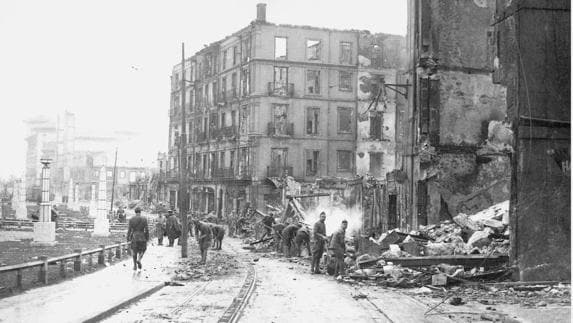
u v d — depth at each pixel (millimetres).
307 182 57125
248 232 41719
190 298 12805
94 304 11125
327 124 57719
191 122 73250
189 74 74500
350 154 58188
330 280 17031
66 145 121812
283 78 57531
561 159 15414
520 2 15547
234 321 10094
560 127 15430
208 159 67688
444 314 11094
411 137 26828
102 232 34500
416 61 26625
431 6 26438
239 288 14625
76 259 17109
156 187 87250
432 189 25922
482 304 12422
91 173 118125
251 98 57375
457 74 26469
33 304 11109
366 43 58344
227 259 24109
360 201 37031
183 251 24453
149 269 18719
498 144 26484
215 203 64375
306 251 26547
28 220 41406
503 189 26422
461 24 26672
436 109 26109
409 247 18859
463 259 16359
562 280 15172
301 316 10859
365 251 19375
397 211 27922
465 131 26375
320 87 57719
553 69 15555
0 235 33125
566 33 15664
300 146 57219
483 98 26641
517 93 15500
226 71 63438
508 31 15961
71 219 48500
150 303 12078
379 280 16141
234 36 61750
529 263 15203
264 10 57438
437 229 22750
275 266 21656
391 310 11547
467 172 26250
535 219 15273
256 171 56469
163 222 34938
